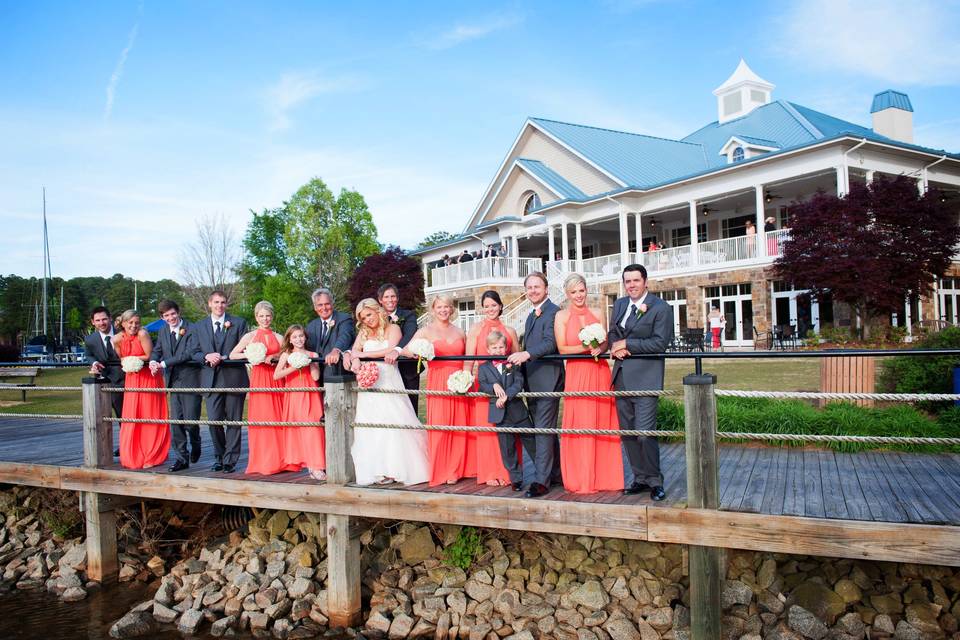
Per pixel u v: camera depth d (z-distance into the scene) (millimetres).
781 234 23922
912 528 4207
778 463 6680
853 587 5246
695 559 4734
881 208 16906
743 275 25094
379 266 37062
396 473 5762
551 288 28641
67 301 93188
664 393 4758
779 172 24141
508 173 35312
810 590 5262
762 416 8055
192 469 6949
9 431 10719
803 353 4289
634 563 5793
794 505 4875
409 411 6035
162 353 7137
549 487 5527
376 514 5609
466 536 6293
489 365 5543
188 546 7762
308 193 48531
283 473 6562
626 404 5148
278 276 44594
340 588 5824
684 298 28062
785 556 5664
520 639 5258
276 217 59969
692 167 32062
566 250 31703
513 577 5949
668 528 4691
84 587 7000
